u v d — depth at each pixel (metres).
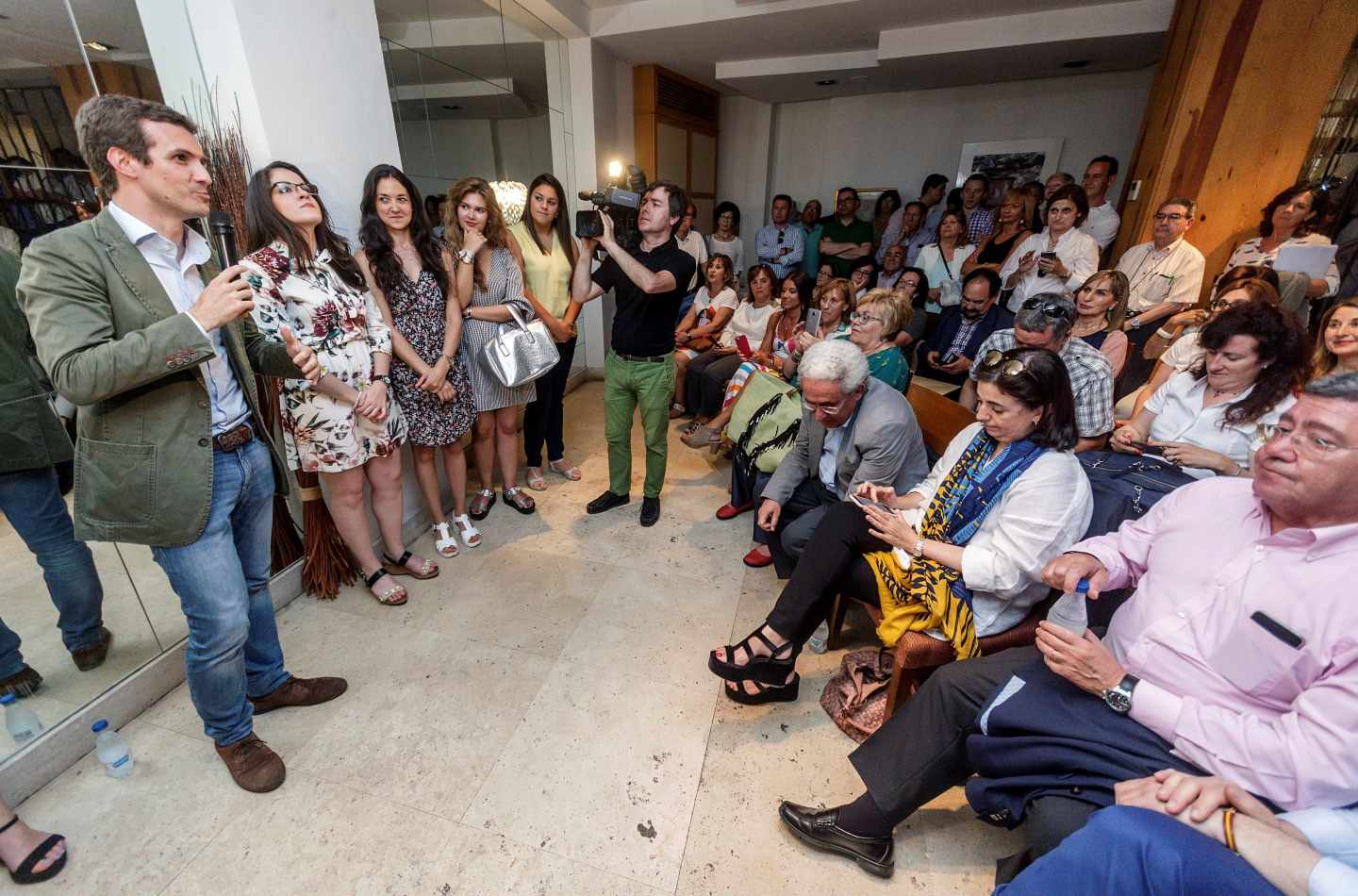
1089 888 0.74
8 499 1.30
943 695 1.09
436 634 1.88
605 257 2.30
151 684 1.58
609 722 1.56
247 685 1.50
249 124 1.70
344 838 1.25
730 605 2.05
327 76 1.88
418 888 1.16
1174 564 0.96
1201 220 3.10
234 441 1.26
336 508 1.90
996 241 3.94
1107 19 3.73
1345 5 2.60
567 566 2.27
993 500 1.28
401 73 2.67
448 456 2.35
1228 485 0.95
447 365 2.12
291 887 1.16
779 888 1.17
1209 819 0.74
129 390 1.06
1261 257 2.72
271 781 1.35
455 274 2.22
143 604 1.57
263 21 1.65
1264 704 0.83
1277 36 2.73
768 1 3.68
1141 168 3.59
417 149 2.83
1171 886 0.70
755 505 2.30
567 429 3.75
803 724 1.56
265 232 1.59
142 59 1.52
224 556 1.23
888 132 6.04
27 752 1.31
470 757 1.45
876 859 1.19
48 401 1.32
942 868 1.22
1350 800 0.72
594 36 4.05
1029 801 0.95
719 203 6.84
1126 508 1.45
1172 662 0.92
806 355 1.59
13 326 1.26
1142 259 2.89
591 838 1.26
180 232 1.13
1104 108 5.20
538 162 3.92
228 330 1.25
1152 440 1.90
